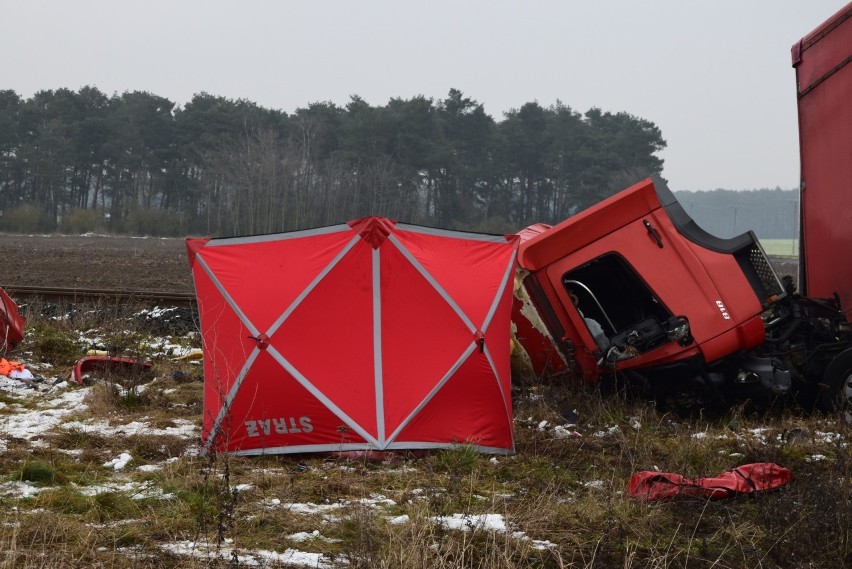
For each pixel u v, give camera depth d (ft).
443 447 27.27
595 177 301.84
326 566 18.28
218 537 19.20
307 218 318.86
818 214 35.86
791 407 34.22
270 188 315.58
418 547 18.39
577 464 26.84
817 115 35.78
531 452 28.45
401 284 27.63
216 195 339.36
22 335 42.60
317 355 27.12
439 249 28.53
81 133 347.15
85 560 18.03
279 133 343.46
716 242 33.09
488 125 323.37
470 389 27.73
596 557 19.12
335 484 24.02
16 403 33.68
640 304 35.17
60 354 43.09
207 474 23.06
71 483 23.25
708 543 20.24
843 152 34.22
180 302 60.29
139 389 35.63
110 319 51.93
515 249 29.89
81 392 35.32
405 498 22.99
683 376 32.99
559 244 34.27
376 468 26.08
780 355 33.73
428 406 27.35
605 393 34.83
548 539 20.40
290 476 24.85
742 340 32.24
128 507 21.45
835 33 34.73
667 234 33.27
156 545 19.11
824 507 21.15
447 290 27.96
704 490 23.21
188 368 40.81
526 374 36.52
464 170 310.24
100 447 27.68
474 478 24.94
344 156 306.55
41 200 363.15
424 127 309.63
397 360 27.35
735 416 32.14
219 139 322.96
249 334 27.07
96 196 359.66
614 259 34.86
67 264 124.67
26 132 360.28
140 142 341.21
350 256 27.53
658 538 20.61
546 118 340.59
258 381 26.94
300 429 26.94
